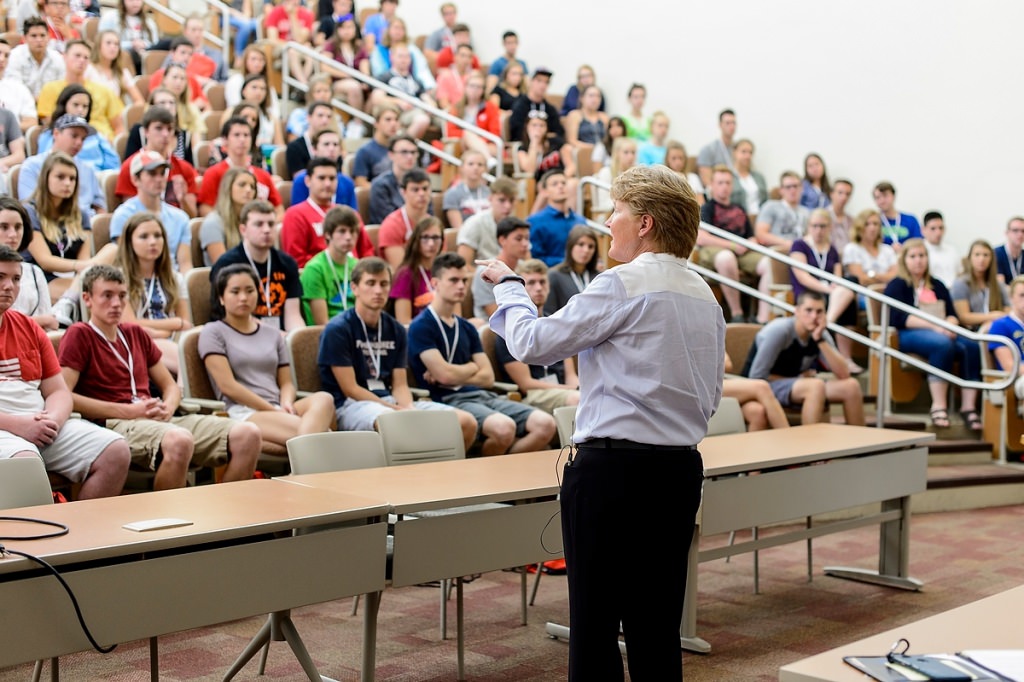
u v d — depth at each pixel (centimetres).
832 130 852
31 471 298
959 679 171
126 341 431
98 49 780
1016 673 175
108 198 618
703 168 881
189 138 724
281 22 974
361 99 899
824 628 402
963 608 220
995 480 641
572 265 585
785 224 804
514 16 1078
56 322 467
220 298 475
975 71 779
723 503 378
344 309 569
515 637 382
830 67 852
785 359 595
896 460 452
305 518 267
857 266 748
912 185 812
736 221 766
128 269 494
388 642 373
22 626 222
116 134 740
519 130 919
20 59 740
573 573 233
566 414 423
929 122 802
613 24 991
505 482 330
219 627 382
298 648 303
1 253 384
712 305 239
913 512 618
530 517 322
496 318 246
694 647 371
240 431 413
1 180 574
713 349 238
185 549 263
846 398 588
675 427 230
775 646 379
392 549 300
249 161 677
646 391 227
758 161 896
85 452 383
